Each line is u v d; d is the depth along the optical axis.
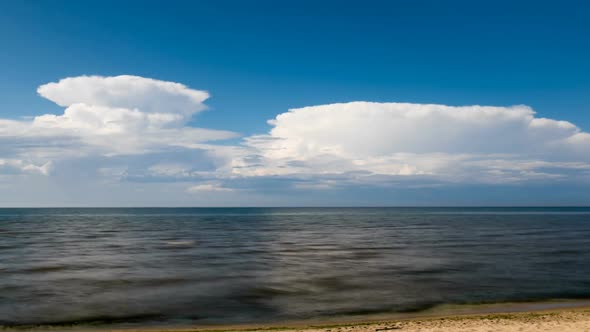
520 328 15.47
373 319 19.33
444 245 55.09
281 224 122.00
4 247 53.25
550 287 26.94
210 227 104.62
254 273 32.62
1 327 18.62
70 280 29.94
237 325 18.59
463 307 21.73
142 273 32.78
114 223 128.12
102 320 19.70
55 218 178.12
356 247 52.84
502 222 129.75
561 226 104.56
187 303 22.94
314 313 20.67
